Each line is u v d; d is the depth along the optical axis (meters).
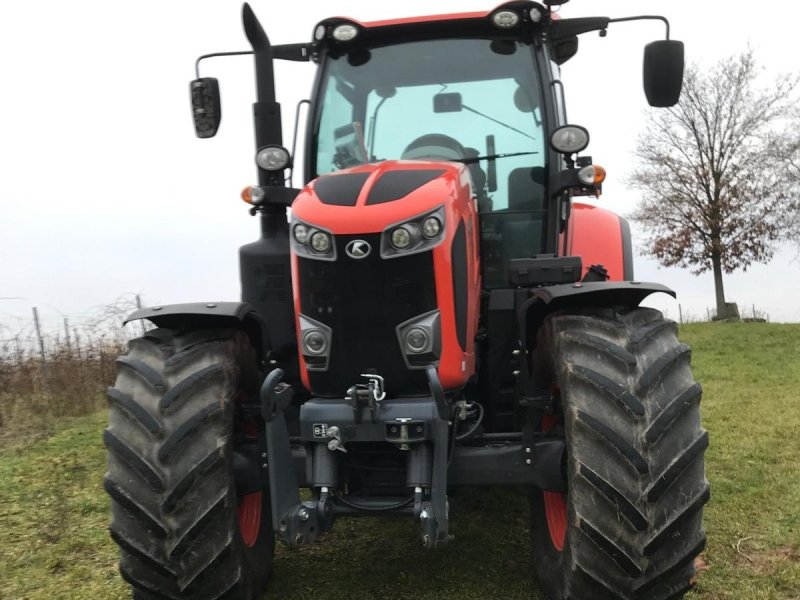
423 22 3.87
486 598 3.18
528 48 3.86
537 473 2.96
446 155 3.84
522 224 3.78
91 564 3.78
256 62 3.83
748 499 4.25
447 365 2.93
